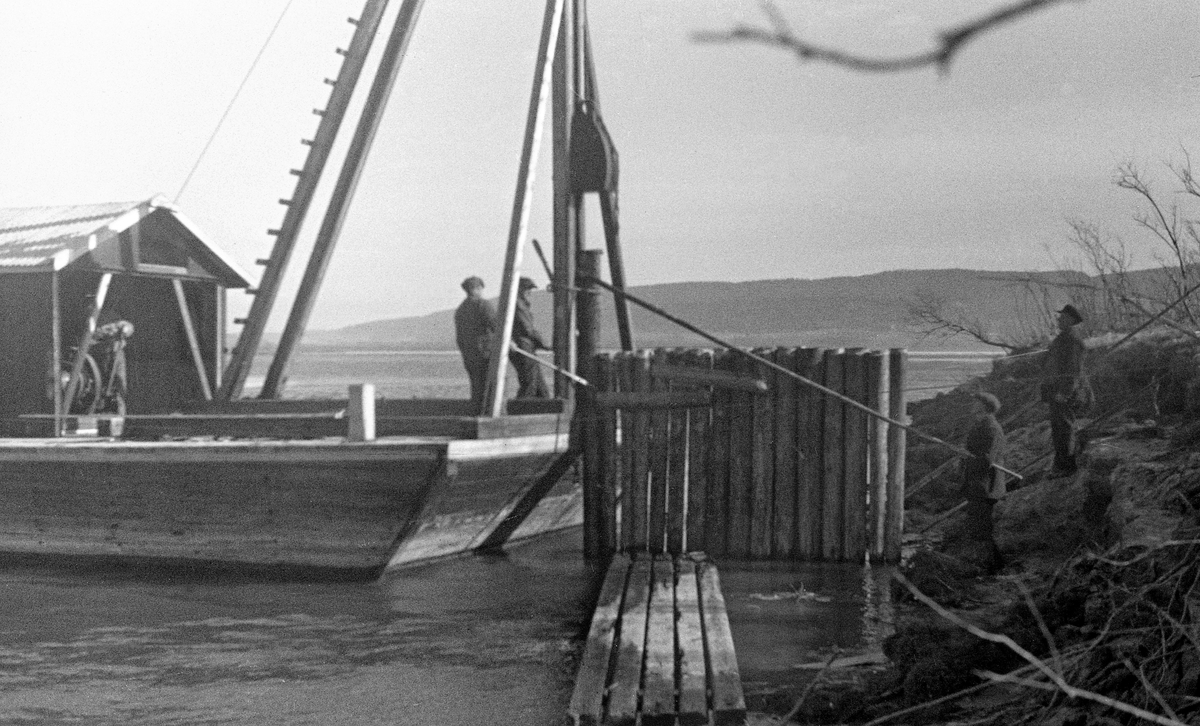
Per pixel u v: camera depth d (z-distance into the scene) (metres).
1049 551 12.99
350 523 15.04
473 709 9.73
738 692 9.00
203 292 21.78
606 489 17.08
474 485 16.06
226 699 10.07
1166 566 7.75
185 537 15.72
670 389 16.61
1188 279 17.16
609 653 10.48
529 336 19.31
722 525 16.48
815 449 16.17
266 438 17.19
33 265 17.72
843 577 14.88
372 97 20.20
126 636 12.38
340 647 11.91
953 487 19.34
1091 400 14.41
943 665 8.65
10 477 16.41
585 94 20.09
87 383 20.12
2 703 9.99
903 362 15.96
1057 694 6.95
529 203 17.75
